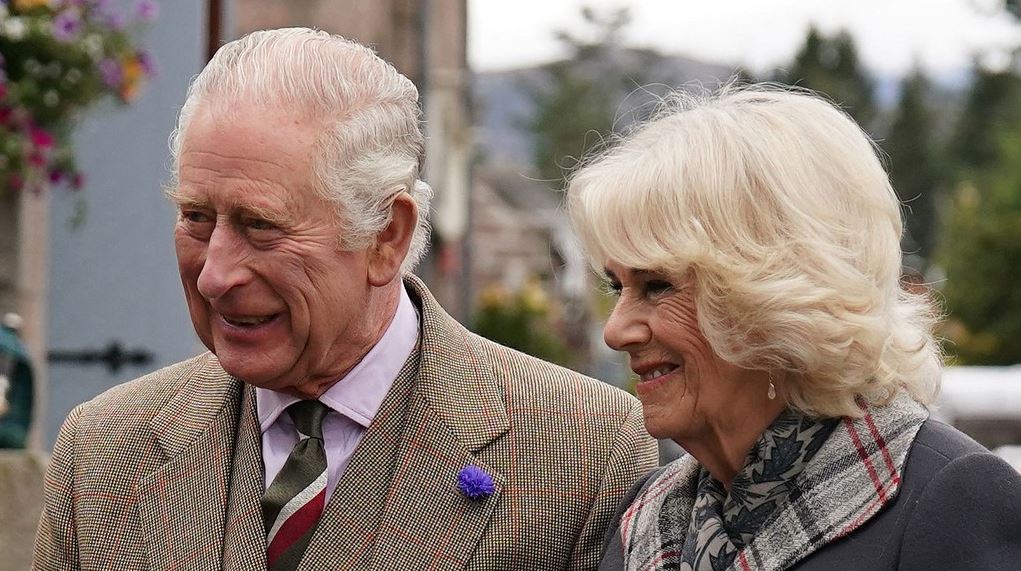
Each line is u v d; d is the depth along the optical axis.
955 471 4.21
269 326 4.90
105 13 10.80
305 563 5.08
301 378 5.05
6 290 11.38
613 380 38.09
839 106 4.73
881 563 4.21
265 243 4.80
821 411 4.35
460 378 5.39
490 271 76.94
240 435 5.30
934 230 109.25
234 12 15.64
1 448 8.51
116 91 10.91
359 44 5.12
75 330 13.59
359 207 4.91
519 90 120.12
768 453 4.39
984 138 108.44
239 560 5.09
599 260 4.55
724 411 4.45
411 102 5.15
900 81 121.00
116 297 13.65
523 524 5.22
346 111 4.90
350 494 5.15
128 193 13.66
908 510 4.23
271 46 4.93
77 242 13.61
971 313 56.38
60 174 11.05
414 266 5.41
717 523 4.46
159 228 13.70
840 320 4.21
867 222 4.35
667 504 4.75
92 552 5.30
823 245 4.25
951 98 124.19
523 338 41.12
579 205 4.55
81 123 11.70
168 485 5.30
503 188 97.50
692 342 4.43
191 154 4.81
